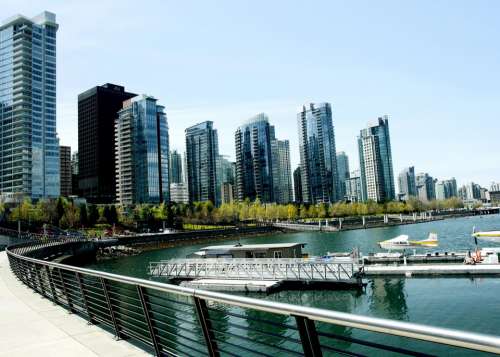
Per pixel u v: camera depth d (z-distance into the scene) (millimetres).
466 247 82125
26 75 192500
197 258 55000
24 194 165000
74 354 7449
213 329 5559
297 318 4148
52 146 198375
